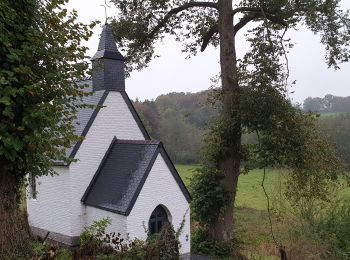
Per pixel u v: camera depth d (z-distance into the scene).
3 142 6.54
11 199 7.41
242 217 24.02
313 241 14.37
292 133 13.74
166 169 14.46
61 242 15.59
